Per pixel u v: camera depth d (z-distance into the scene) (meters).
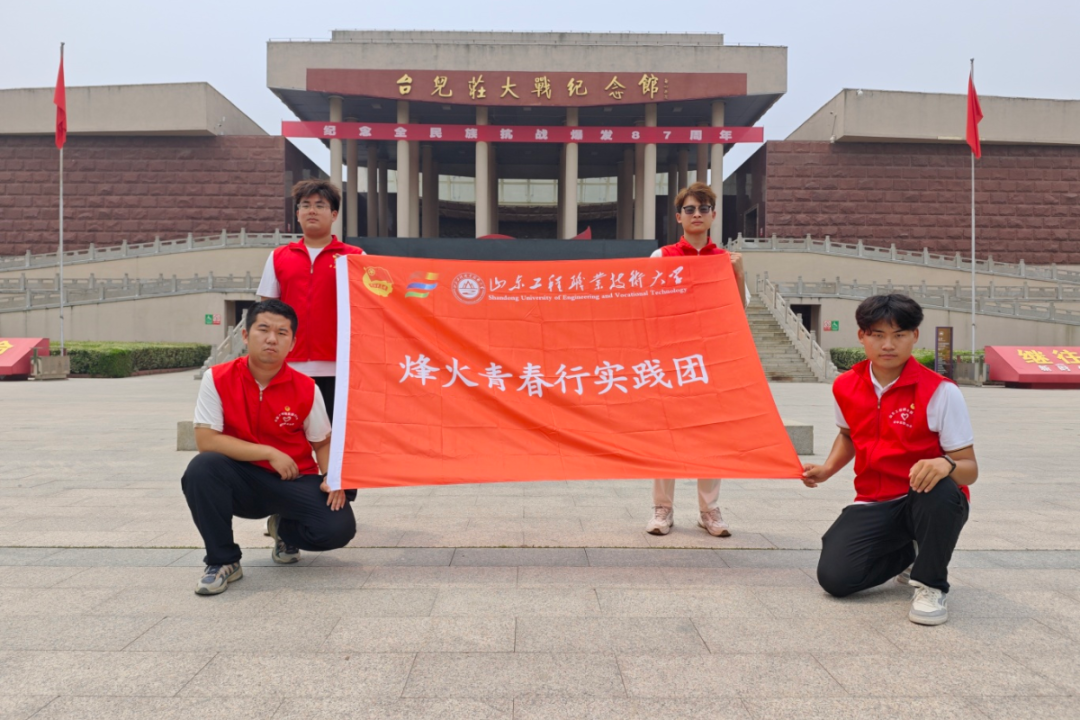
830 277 32.47
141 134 35.62
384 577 3.49
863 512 3.26
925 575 3.00
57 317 26.98
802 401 14.45
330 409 4.25
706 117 38.69
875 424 3.28
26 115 35.28
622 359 4.10
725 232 45.88
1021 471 6.73
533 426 3.88
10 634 2.77
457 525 4.54
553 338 4.13
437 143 41.47
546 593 3.27
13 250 35.88
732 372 4.01
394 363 3.94
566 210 35.03
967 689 2.37
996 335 27.31
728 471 3.71
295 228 37.75
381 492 5.64
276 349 3.29
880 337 3.14
